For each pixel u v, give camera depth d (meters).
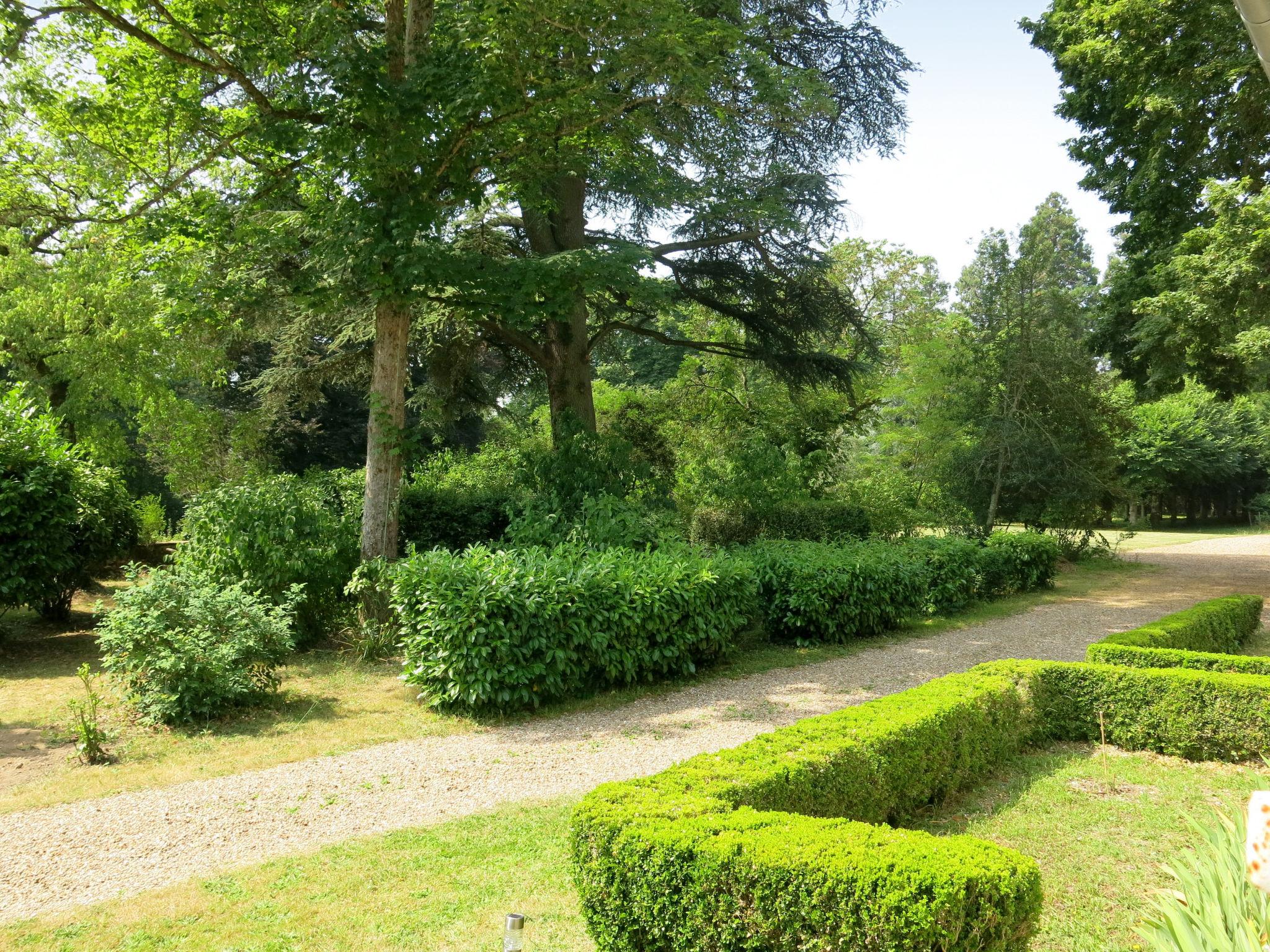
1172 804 5.33
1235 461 40.19
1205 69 13.97
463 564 8.08
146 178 12.69
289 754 6.47
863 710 5.40
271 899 4.03
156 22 10.50
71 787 5.72
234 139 10.70
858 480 21.67
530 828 4.92
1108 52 15.23
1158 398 16.81
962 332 21.31
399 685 8.63
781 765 4.23
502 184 12.55
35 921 3.82
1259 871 1.54
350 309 14.73
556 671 7.85
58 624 11.77
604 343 19.75
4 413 10.48
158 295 10.82
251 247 10.98
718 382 22.70
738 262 16.56
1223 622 10.04
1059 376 20.02
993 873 2.85
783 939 2.92
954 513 19.19
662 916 3.18
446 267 9.94
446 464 17.41
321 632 10.38
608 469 12.90
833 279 30.17
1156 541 32.47
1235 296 12.96
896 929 2.72
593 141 12.39
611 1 9.79
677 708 7.81
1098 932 3.60
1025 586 16.39
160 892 4.11
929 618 13.03
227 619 7.55
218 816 5.20
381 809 5.31
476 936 3.66
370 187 10.10
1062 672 6.94
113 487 12.09
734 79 12.10
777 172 14.67
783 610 10.88
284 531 10.03
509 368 17.97
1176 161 15.38
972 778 5.76
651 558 9.51
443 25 9.88
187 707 7.12
